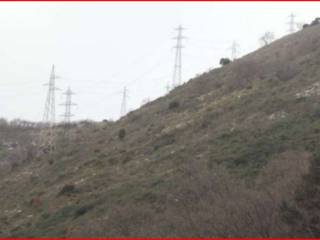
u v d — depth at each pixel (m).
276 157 43.38
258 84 70.75
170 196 43.94
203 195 40.00
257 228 28.14
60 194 60.62
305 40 83.69
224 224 30.22
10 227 56.47
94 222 44.97
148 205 44.09
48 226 51.56
